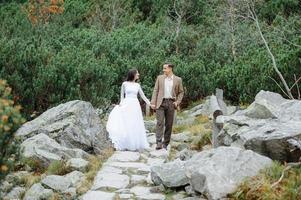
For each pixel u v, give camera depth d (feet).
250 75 54.65
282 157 25.75
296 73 49.42
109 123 37.60
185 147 37.50
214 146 30.37
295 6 95.25
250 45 77.36
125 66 62.95
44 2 107.86
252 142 26.25
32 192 26.35
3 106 19.45
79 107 37.22
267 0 96.78
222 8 82.89
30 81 47.26
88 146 35.68
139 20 115.34
